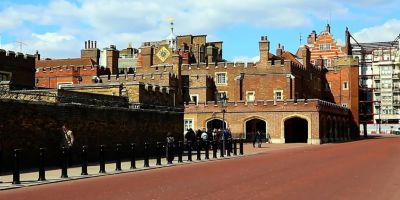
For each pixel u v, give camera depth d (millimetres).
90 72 70750
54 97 27375
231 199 13602
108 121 30656
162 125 37031
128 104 33562
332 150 42156
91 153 29016
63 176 20156
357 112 84500
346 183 17453
